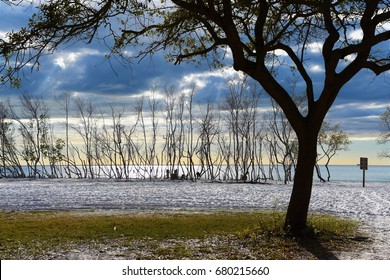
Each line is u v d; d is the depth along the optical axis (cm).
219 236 1368
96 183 5756
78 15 1178
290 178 6862
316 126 1341
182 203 2830
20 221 1834
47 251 1150
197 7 1239
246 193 3841
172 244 1247
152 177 7512
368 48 1283
